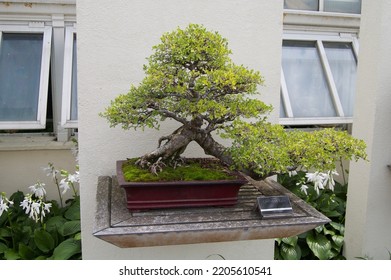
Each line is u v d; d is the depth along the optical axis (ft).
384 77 5.46
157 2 4.29
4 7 6.82
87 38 4.19
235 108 3.41
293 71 7.66
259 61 4.60
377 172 5.66
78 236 5.50
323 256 5.97
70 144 6.75
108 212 3.46
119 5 4.22
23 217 6.29
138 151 4.45
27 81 6.81
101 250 4.55
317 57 7.92
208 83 3.19
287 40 7.86
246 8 4.50
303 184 6.82
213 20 4.45
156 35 4.33
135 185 3.36
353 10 8.37
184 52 3.24
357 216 5.91
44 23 7.09
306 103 7.39
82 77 4.24
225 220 3.38
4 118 6.47
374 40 5.46
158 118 4.42
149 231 3.12
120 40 4.26
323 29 8.11
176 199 3.54
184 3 4.35
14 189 6.81
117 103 3.51
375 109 5.49
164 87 3.31
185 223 3.29
